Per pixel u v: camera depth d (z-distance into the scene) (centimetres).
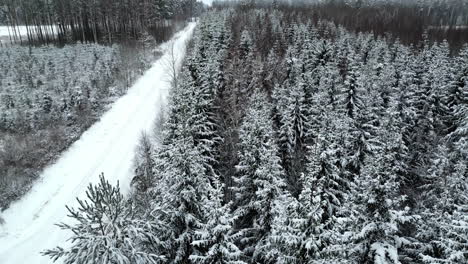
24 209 2597
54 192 2836
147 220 1246
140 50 6781
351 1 13588
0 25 11225
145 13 8350
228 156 2705
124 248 1084
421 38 8200
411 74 3859
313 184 1371
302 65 4559
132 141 3688
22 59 5844
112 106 4456
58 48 6944
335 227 1373
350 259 1269
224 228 1275
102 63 5381
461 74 3716
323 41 5322
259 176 1738
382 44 5803
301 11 10519
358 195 1334
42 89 4453
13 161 3025
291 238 1282
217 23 5794
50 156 3241
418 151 2998
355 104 3148
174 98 2491
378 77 4122
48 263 2156
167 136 2256
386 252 1219
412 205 2480
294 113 2873
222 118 3050
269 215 1688
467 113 3109
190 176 1430
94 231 1094
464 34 9050
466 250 1216
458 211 1444
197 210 1461
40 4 7688
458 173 1697
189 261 1461
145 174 2689
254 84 3841
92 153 3447
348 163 2461
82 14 7931
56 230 2441
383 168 1293
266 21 7412
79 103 4128
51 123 3800
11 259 2162
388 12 11969
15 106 4034
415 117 3269
